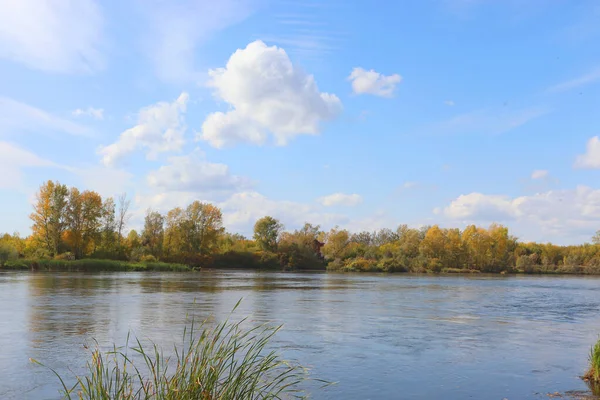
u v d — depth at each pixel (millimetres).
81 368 13258
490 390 11969
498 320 25375
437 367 14242
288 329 20500
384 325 22406
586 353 16578
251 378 7922
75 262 84000
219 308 27359
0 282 48469
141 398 9977
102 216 98188
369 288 50562
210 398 6727
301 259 126000
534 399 11266
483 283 67438
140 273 79688
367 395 11336
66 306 27562
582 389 12125
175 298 33125
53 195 91312
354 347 16938
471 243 125062
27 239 97625
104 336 17953
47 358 14414
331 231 138000
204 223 113875
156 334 18359
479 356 15859
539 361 15219
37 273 70750
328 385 12023
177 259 108500
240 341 17156
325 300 34469
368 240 183875
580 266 123562
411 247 124438
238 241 141375
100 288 42094
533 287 58938
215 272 93438
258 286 49375
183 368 7105
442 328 21906
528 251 140000
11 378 12375
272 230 125375
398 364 14516
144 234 109562
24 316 23266
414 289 50156
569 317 27391
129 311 25312
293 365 13953
